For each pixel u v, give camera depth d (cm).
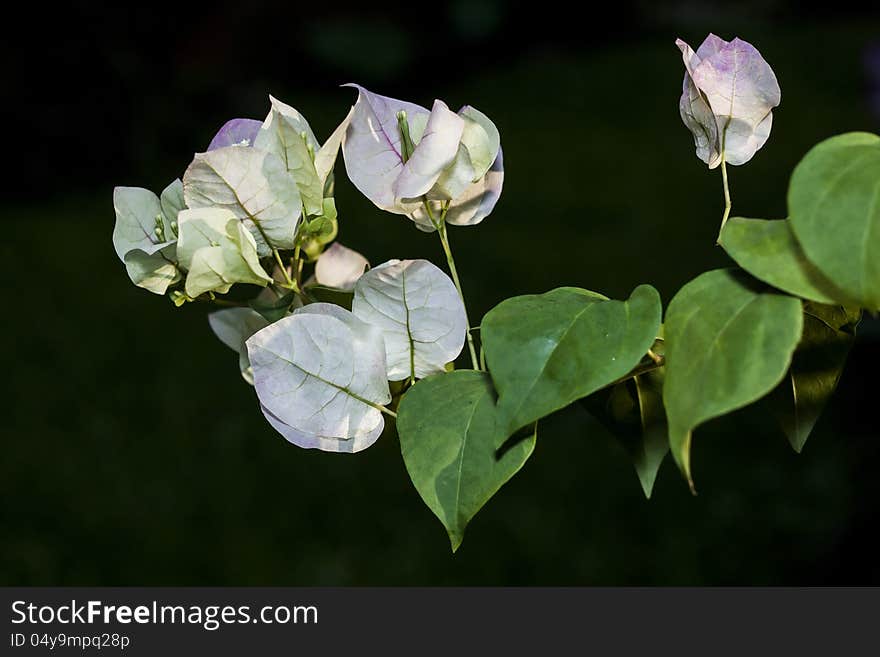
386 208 67
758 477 246
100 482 269
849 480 228
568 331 62
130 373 333
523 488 254
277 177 66
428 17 827
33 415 308
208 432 291
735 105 67
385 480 261
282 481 264
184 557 236
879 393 228
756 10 913
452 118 65
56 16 530
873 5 870
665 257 410
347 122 67
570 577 222
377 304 66
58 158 542
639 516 241
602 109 675
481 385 64
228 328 70
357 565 229
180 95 573
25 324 380
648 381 69
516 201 491
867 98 619
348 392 66
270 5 718
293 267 68
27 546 242
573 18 835
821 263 60
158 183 552
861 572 204
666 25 875
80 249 460
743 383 59
